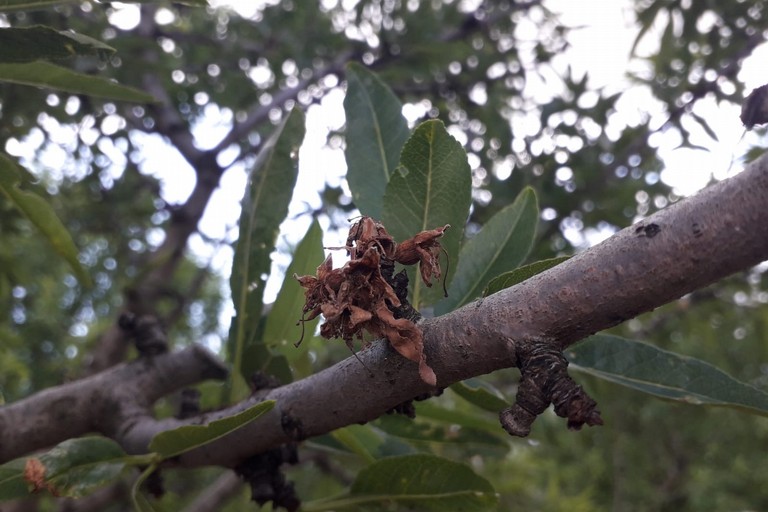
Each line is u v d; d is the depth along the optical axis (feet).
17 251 3.25
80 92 0.99
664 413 3.72
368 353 0.76
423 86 2.49
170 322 2.16
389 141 1.04
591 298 0.63
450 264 0.87
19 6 0.90
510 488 2.62
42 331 3.31
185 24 2.84
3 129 1.82
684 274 0.60
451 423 1.29
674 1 2.15
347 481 2.56
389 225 0.87
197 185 2.32
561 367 0.65
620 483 3.64
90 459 0.95
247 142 2.77
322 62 2.64
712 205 0.59
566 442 3.67
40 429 1.12
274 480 1.03
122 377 1.17
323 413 0.83
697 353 3.28
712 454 4.65
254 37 2.73
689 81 2.17
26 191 1.07
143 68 2.16
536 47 2.62
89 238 3.30
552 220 2.01
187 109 2.71
